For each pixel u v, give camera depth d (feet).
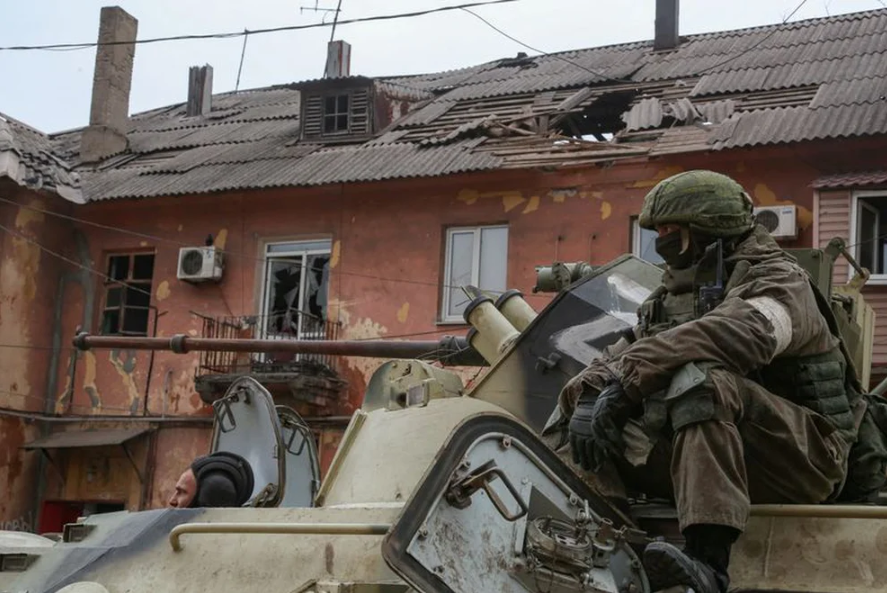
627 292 22.03
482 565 14.10
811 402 15.89
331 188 68.95
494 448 14.82
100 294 75.41
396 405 19.70
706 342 14.80
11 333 73.05
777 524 15.40
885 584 14.52
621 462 16.38
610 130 74.74
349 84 77.77
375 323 67.56
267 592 14.84
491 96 77.92
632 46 84.38
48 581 16.15
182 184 73.31
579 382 16.34
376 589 14.23
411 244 67.41
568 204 63.72
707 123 63.21
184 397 72.23
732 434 14.61
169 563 15.69
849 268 55.88
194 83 95.96
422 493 13.92
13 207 73.41
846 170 57.57
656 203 16.61
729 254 16.37
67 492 73.51
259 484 21.38
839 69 66.69
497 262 65.57
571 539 14.69
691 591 13.97
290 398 68.69
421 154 69.15
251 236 71.82
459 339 27.99
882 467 16.84
